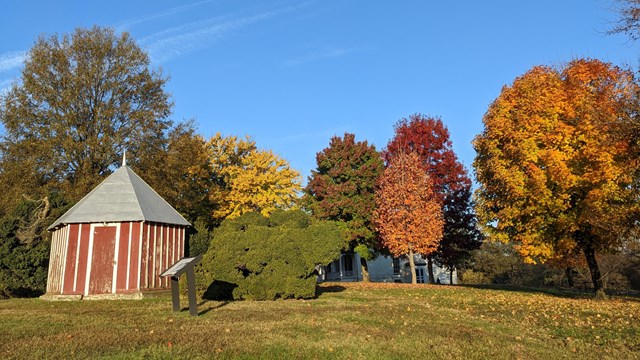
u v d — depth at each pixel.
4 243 19.06
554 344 7.95
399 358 6.42
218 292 15.34
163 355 6.14
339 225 33.62
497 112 20.42
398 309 12.64
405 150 33.00
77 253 17.28
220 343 7.00
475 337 8.22
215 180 39.47
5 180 24.59
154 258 18.28
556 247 18.56
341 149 35.44
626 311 12.57
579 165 17.16
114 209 18.08
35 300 16.12
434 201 28.53
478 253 51.47
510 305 14.39
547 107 18.41
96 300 15.98
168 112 30.41
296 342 7.32
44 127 25.73
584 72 18.34
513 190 18.42
